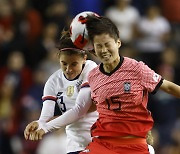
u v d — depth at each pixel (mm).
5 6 38188
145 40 38125
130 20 38594
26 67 36906
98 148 15719
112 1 39531
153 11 38531
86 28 15867
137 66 15578
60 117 16125
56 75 17062
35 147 32344
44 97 17000
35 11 39156
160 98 34469
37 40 38031
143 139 15648
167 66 37000
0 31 37719
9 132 32969
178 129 33812
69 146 16906
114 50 15312
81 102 16156
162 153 32688
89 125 16750
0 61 36938
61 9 38562
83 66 16672
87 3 38906
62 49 16344
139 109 15539
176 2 40844
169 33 39312
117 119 15578
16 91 35000
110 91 15562
